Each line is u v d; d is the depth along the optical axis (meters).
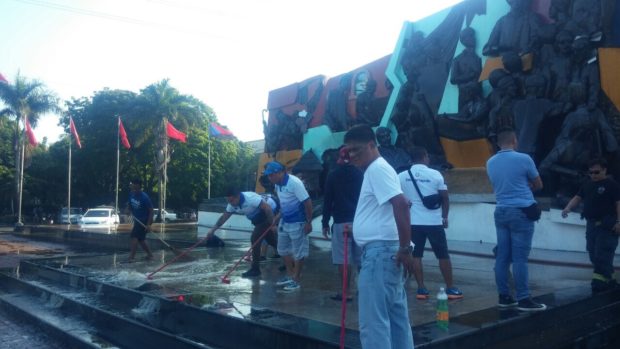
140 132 41.31
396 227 3.56
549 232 12.00
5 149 51.72
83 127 47.22
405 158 15.89
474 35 14.83
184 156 47.91
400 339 3.52
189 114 42.19
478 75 14.59
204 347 4.90
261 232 8.44
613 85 11.31
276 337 4.76
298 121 23.50
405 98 16.83
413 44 16.95
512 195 5.22
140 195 11.27
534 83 12.49
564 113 12.03
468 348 4.32
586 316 5.59
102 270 9.55
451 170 14.91
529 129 12.43
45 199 51.50
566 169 11.60
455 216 14.66
